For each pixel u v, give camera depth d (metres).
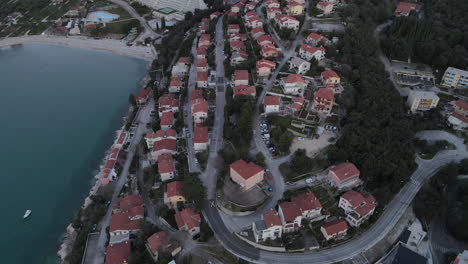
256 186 127.00
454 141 149.38
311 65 178.88
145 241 115.69
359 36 185.50
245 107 153.12
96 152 170.88
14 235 132.12
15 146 176.25
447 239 118.31
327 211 117.75
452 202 129.12
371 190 125.88
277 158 137.75
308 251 109.31
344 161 131.50
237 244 112.38
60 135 183.38
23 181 155.38
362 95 155.50
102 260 115.56
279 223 109.31
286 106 158.12
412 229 118.19
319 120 150.38
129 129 174.62
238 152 138.00
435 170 136.38
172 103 176.25
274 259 107.50
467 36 192.38
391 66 193.88
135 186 140.75
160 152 149.12
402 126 142.25
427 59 191.38
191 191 122.38
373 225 117.31
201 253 111.31
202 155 143.88
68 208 142.00
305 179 128.12
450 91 176.12
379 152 130.62
